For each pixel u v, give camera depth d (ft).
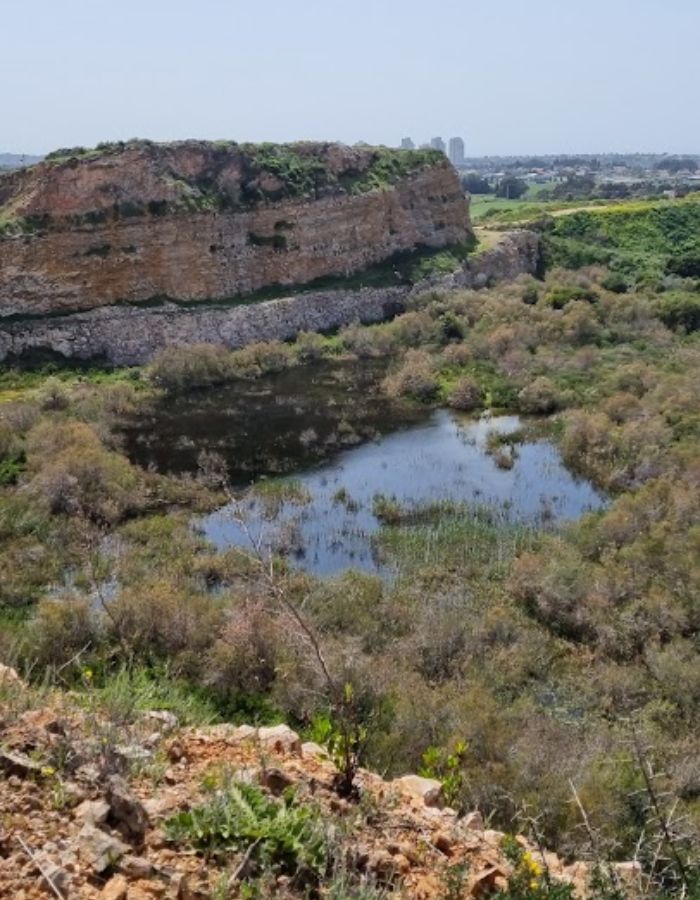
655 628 60.13
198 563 70.74
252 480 96.73
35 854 13.85
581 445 101.50
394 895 15.24
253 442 109.91
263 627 49.80
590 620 62.08
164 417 119.34
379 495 91.20
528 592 65.87
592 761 40.96
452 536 79.61
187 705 27.02
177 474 96.99
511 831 29.60
